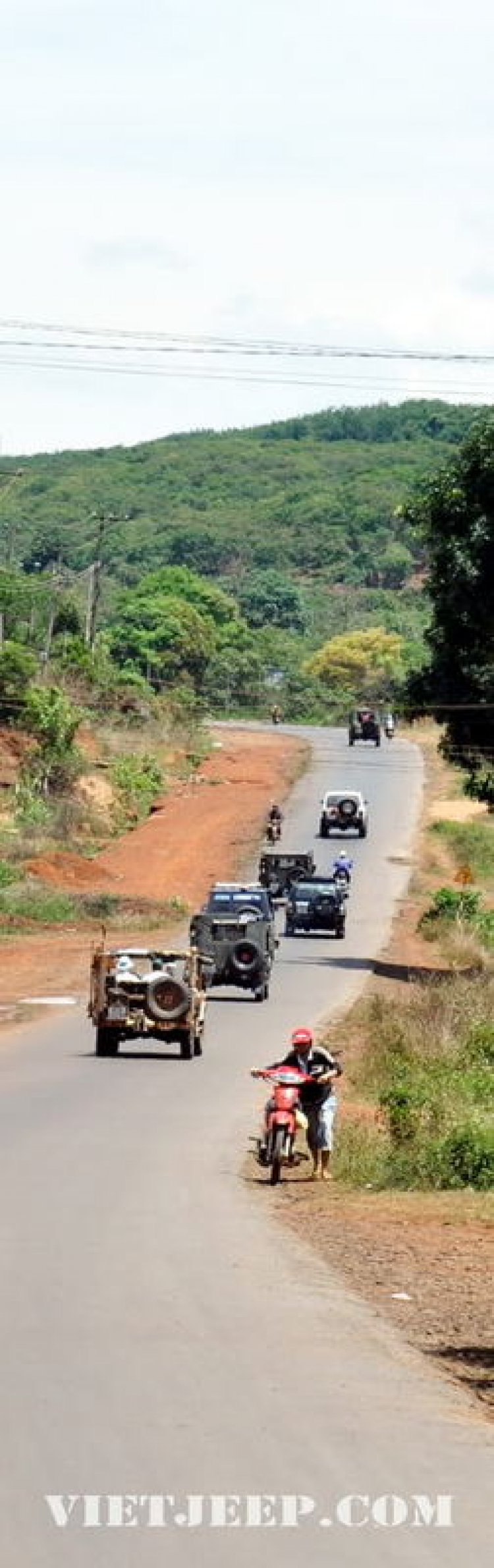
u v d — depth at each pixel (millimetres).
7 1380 27172
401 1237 47125
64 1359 28906
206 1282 36969
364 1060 88875
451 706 145375
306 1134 58156
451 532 139625
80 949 156625
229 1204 49312
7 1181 50469
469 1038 92250
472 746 148625
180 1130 63969
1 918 174750
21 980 134750
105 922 178750
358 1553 20000
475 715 146750
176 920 186500
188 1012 88375
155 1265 38500
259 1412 26016
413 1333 34219
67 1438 23906
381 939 179000
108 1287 35656
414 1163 58000
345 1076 86812
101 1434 24250
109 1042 89375
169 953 91875
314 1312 34719
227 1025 106562
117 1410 25641
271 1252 41719
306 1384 28234
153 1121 65938
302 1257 41906
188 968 91562
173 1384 27547
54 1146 58250
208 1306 34406
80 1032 101875
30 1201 46844
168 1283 36500
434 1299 38312
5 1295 34344
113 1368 28453
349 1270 41375
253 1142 62594
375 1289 39094
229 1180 54375
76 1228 42781
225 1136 63125
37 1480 21938
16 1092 73562
